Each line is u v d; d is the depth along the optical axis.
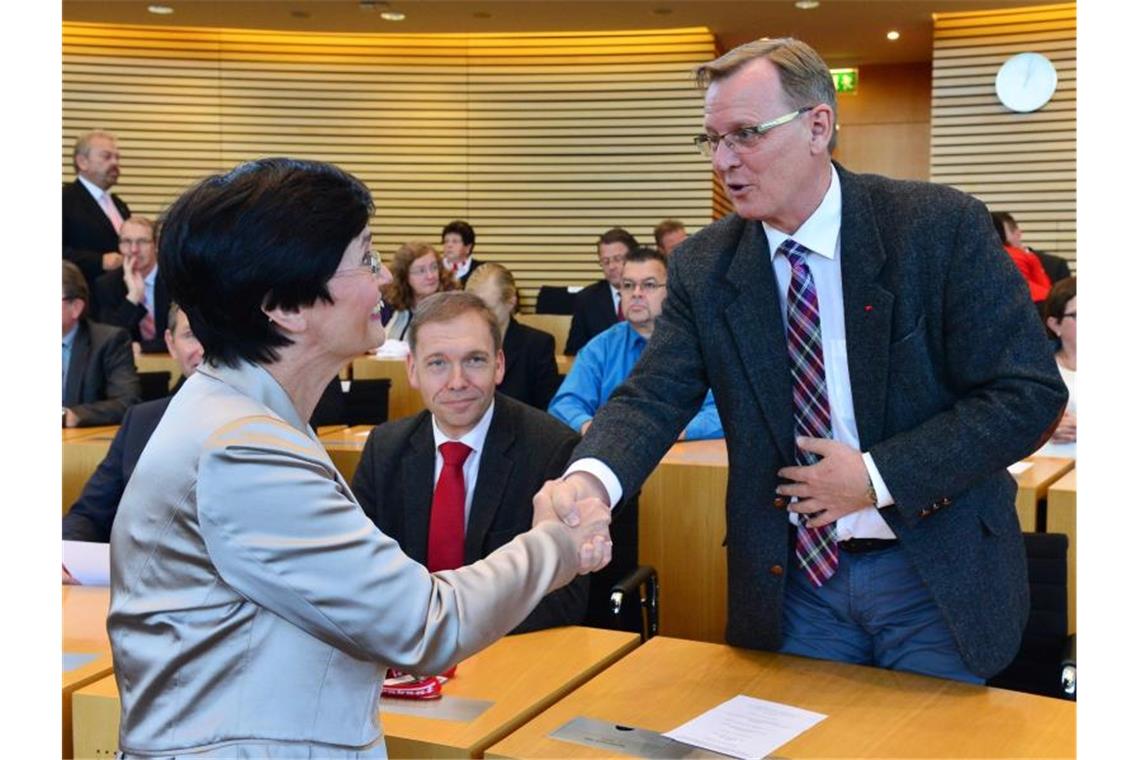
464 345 2.24
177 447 1.14
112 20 9.62
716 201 10.12
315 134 10.27
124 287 6.75
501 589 1.25
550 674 1.77
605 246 6.81
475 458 2.32
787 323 1.75
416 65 10.25
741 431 1.78
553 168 10.17
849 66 10.95
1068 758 1.44
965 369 1.65
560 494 1.53
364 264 1.21
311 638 1.14
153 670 1.13
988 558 1.69
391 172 10.31
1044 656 2.30
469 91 10.23
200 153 10.15
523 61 10.16
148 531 1.14
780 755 1.46
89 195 7.45
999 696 1.66
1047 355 1.62
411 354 2.30
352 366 5.43
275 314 1.18
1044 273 6.96
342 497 1.16
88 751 1.66
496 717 1.58
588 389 4.00
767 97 1.60
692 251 1.84
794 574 1.82
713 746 1.48
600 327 6.79
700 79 1.70
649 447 1.78
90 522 2.82
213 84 10.12
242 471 1.11
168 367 5.75
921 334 1.66
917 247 1.65
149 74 10.02
